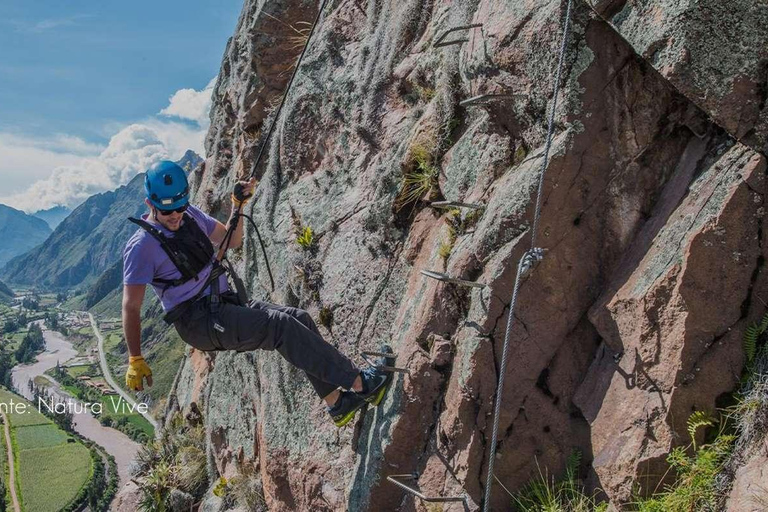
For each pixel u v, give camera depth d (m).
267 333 4.08
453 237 4.10
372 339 4.72
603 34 3.39
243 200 4.39
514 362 3.58
